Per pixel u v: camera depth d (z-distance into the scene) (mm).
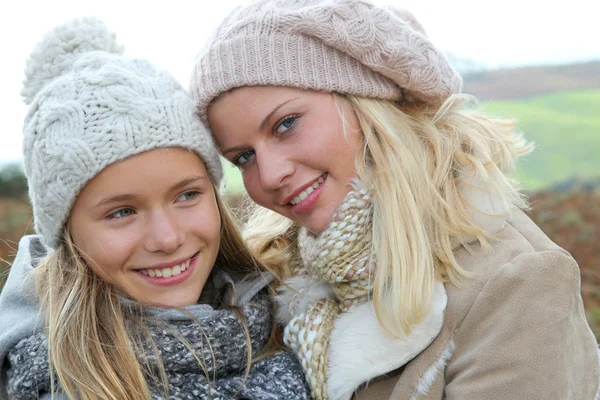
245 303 1926
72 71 1745
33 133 1723
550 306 1604
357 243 1795
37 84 1840
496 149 1934
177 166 1693
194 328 1741
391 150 1817
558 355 1582
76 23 1852
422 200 1824
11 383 1725
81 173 1632
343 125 1806
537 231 1841
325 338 1812
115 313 1723
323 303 1886
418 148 1888
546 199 5973
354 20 1778
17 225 5898
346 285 1819
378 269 1739
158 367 1693
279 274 2102
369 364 1711
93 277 1764
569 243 4945
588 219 5340
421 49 1883
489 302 1644
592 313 3949
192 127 1736
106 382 1655
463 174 1841
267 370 1827
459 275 1727
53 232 1773
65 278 1775
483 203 1785
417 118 1946
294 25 1754
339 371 1734
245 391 1738
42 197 1721
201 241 1783
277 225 2264
